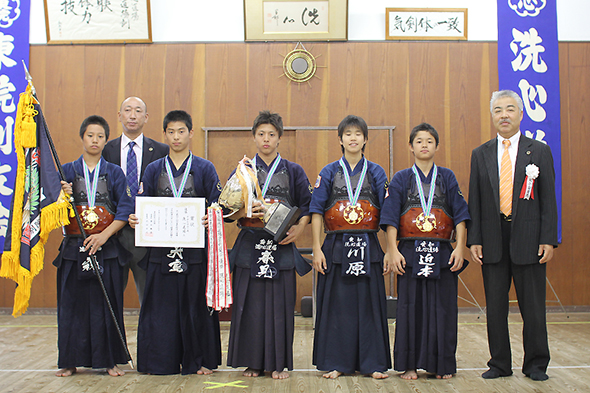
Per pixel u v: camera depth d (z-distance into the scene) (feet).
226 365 9.82
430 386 8.26
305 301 15.56
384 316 9.00
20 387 8.23
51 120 16.34
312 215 9.34
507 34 15.89
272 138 9.14
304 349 11.32
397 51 16.55
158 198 8.99
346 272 8.82
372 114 16.46
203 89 16.49
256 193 8.84
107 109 16.38
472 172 9.33
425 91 16.49
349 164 9.39
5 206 15.87
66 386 8.27
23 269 8.62
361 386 8.25
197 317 9.12
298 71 16.42
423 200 9.03
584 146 16.46
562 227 16.21
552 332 13.00
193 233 8.94
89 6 16.21
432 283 8.93
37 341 12.03
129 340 12.15
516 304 16.02
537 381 8.57
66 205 8.84
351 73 16.51
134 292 15.97
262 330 8.87
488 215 9.01
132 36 16.38
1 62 16.17
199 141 16.48
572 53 16.60
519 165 8.92
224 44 16.52
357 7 16.61
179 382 8.48
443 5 16.60
